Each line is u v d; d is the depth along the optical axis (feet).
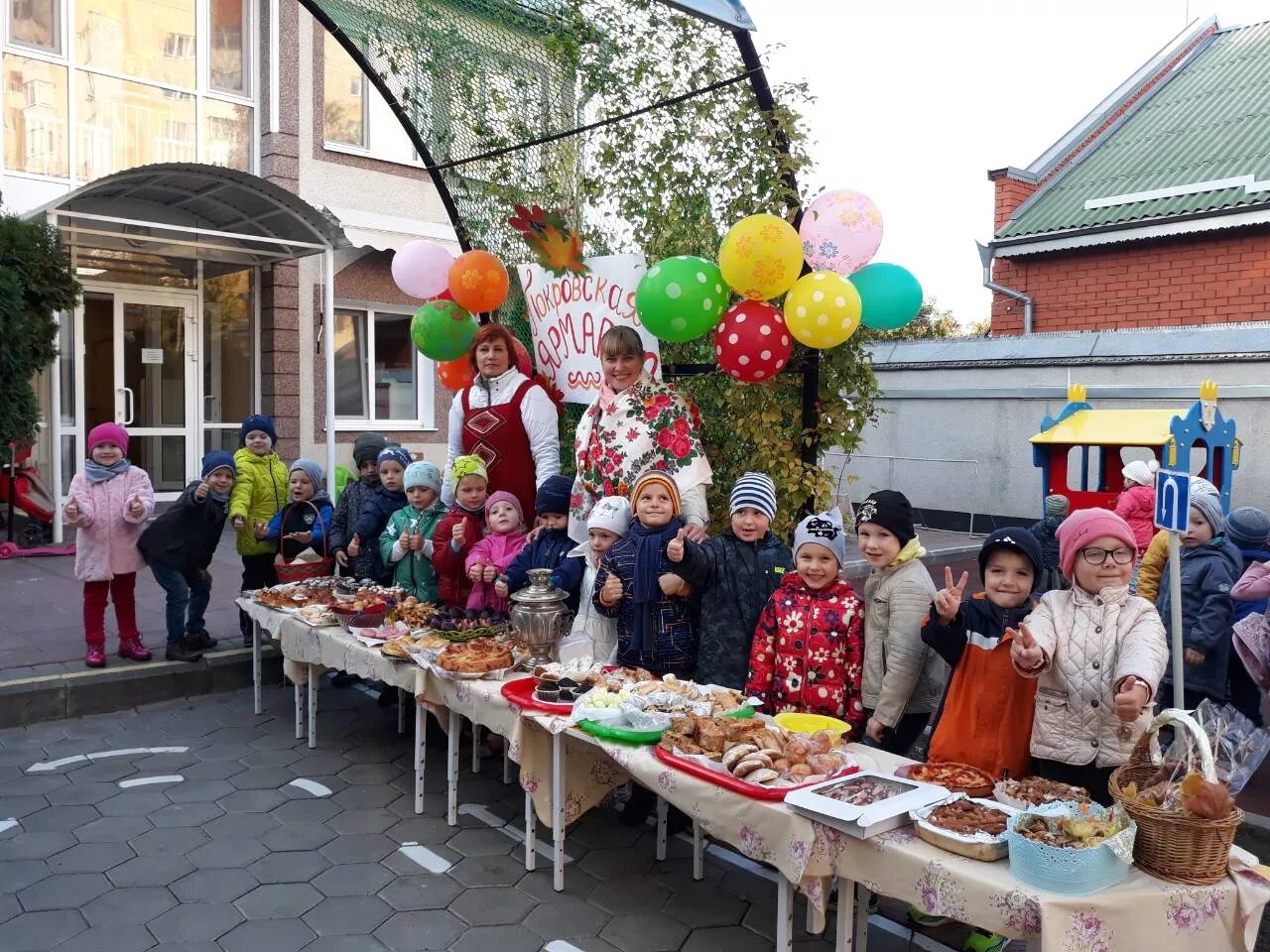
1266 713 18.81
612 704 10.50
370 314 39.81
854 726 10.94
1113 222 43.55
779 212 13.85
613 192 15.99
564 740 11.08
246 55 36.37
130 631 18.76
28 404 27.04
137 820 13.07
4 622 21.53
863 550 10.75
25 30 31.30
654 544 12.71
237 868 11.72
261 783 14.42
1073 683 9.02
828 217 12.80
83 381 32.40
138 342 34.14
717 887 11.44
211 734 16.62
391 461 18.22
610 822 13.28
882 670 10.67
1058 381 39.83
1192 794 6.88
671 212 15.05
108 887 11.21
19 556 28.55
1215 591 14.38
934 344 44.60
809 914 9.11
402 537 16.43
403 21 16.78
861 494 46.39
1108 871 6.84
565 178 16.74
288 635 15.93
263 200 29.35
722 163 14.26
